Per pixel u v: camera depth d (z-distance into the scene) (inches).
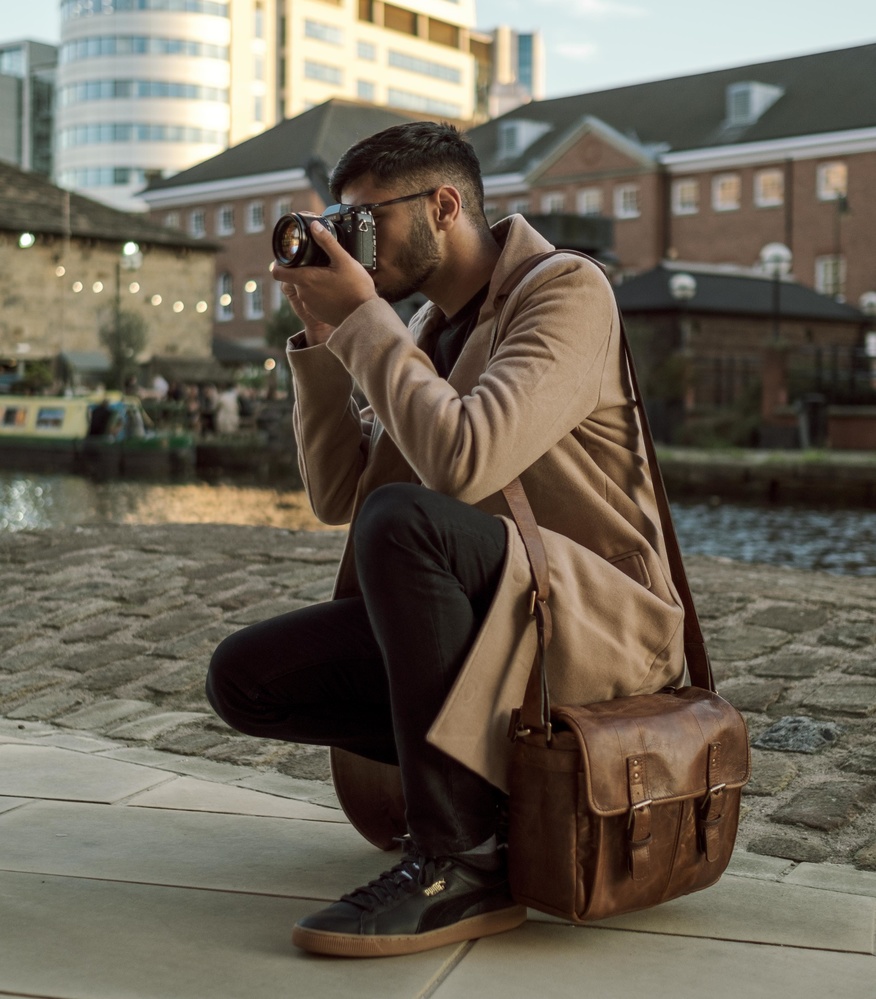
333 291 82.3
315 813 110.3
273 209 2492.6
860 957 79.6
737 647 159.0
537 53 6491.1
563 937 82.3
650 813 77.7
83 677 161.8
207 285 1882.4
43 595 199.3
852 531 712.4
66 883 91.4
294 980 74.9
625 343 86.1
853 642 157.2
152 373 1760.6
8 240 1697.8
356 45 4345.5
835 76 2121.1
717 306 1427.2
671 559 89.1
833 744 126.4
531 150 2428.6
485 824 80.4
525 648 78.9
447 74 4618.6
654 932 83.4
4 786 117.4
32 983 74.0
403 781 80.0
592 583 81.1
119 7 4101.9
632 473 86.3
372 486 90.7
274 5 4215.1
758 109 2132.1
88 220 1786.4
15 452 1218.0
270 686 88.4
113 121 4138.8
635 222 2182.6
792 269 2038.6
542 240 88.6
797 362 1311.5
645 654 83.2
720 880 94.3
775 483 929.5
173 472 1163.3
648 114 2327.8
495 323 85.5
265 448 1208.8
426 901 79.0
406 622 76.9
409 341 81.0
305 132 2514.8
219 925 83.8
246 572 206.1
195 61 4138.8
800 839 104.5
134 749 132.3
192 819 108.0
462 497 78.7
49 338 1736.0
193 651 168.7
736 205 2098.9
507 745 79.0
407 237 85.5
